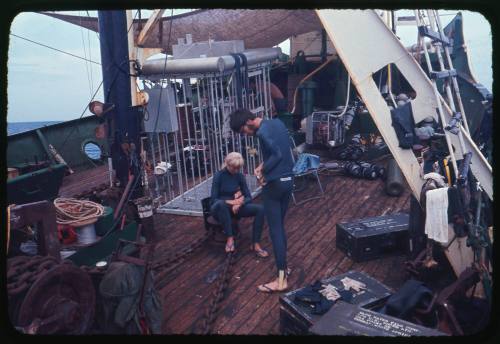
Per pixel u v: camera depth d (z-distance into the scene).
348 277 4.03
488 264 3.93
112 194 5.99
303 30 10.73
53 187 5.55
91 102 6.05
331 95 11.43
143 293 3.58
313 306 3.61
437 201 4.00
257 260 5.17
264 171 4.24
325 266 4.96
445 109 4.35
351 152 8.98
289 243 5.59
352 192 7.40
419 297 3.55
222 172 5.38
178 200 7.12
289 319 3.69
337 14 4.16
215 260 5.23
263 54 7.34
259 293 4.46
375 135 9.41
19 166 8.04
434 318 3.57
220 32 10.25
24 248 4.29
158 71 6.32
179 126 6.94
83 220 4.64
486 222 4.29
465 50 7.50
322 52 11.38
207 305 4.30
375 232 5.07
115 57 5.98
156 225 6.39
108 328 3.57
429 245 4.26
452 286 3.54
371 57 4.30
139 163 6.23
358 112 9.55
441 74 4.15
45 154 9.03
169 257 5.20
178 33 10.28
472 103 6.48
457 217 4.01
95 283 3.74
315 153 9.74
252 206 5.21
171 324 4.00
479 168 4.25
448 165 4.28
